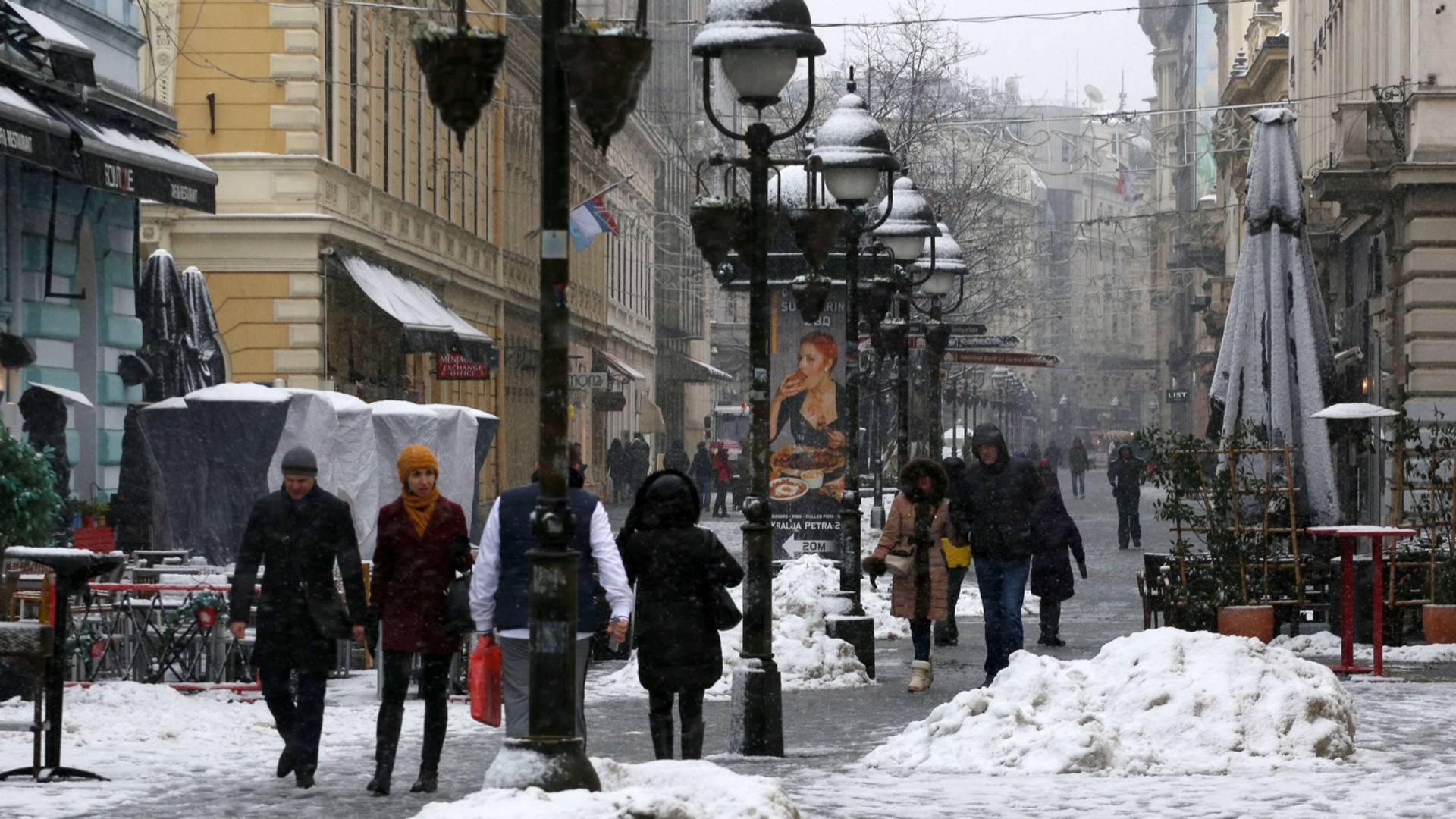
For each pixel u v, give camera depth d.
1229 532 48.03
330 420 58.81
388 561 27.41
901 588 42.09
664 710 28.44
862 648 45.16
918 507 41.97
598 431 174.75
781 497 65.56
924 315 83.31
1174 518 48.53
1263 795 26.14
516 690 25.92
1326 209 120.94
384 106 105.50
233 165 90.19
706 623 28.20
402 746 33.91
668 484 28.17
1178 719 30.02
